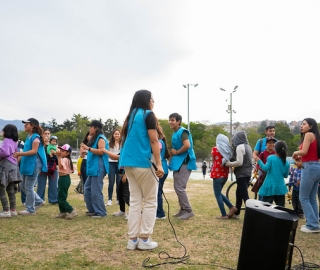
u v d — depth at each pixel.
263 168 5.55
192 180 16.44
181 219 5.71
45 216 5.83
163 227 5.11
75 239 4.33
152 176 3.89
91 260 3.53
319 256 3.83
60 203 5.59
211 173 5.94
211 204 7.62
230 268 3.37
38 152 6.12
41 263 3.40
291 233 2.87
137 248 3.98
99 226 5.06
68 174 5.67
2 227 4.91
